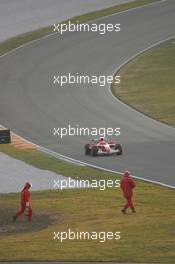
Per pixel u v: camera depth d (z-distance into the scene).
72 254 101.19
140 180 138.00
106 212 120.00
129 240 106.25
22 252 102.44
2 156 161.50
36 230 112.38
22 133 183.00
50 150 165.50
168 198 126.38
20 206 124.00
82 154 160.62
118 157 155.75
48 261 98.94
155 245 103.81
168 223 113.31
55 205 124.69
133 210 119.19
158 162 149.88
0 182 141.00
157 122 185.88
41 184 138.50
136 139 170.75
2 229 113.00
